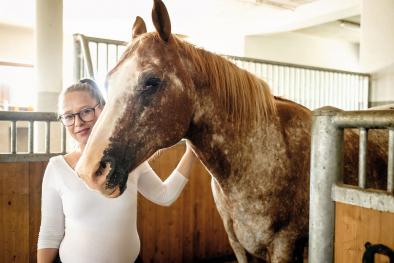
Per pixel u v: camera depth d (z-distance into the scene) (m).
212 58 0.87
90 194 0.81
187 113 0.79
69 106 0.83
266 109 0.91
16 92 6.33
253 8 5.12
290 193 0.87
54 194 0.84
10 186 1.43
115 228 0.83
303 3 4.84
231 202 0.92
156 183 1.04
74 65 1.82
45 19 2.88
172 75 0.75
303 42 6.62
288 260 0.89
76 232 0.81
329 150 0.61
